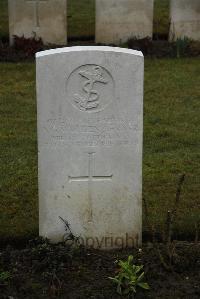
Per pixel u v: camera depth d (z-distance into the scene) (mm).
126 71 6234
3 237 6910
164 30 15070
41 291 6012
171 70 12586
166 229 6664
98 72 6219
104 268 6352
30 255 6434
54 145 6375
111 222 6641
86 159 6441
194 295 5969
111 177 6516
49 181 6465
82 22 15789
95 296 5949
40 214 6555
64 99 6258
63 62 6164
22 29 13688
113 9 13891
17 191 7973
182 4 14039
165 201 7707
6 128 9945
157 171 8547
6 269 6305
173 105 11000
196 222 7113
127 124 6375
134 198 6594
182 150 9258
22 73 12305
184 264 6309
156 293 5984
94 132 6375
